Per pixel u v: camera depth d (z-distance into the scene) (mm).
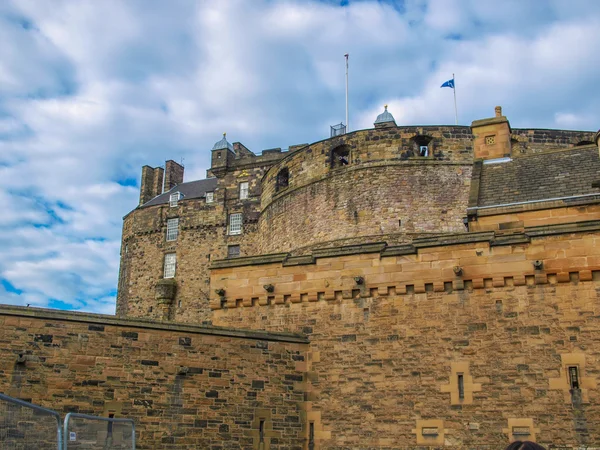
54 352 16766
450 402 18250
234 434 18484
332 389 19688
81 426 13289
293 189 39562
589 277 17672
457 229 34562
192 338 18609
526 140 36562
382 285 19844
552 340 17688
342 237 35938
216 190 52688
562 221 21000
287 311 20953
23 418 11930
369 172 36312
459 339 18625
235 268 22047
